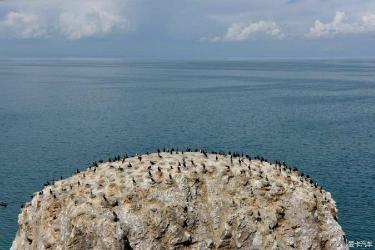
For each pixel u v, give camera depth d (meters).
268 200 78.19
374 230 112.62
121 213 73.31
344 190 143.12
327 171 166.38
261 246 74.00
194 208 75.50
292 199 78.69
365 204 129.75
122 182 76.94
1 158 188.50
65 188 78.44
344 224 116.12
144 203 74.69
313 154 192.75
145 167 80.12
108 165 83.62
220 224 75.19
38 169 171.88
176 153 87.94
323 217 78.69
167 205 74.56
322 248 76.81
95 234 70.88
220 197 77.06
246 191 78.38
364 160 182.25
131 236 72.25
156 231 72.94
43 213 75.81
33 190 145.88
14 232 114.19
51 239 72.75
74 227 71.50
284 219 77.06
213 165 80.94
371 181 152.62
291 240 75.38
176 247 73.12
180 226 73.94
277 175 82.94
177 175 77.75
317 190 84.25
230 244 74.44
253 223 75.31
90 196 75.25
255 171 82.12
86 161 184.00
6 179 158.12
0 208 129.25
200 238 74.19
